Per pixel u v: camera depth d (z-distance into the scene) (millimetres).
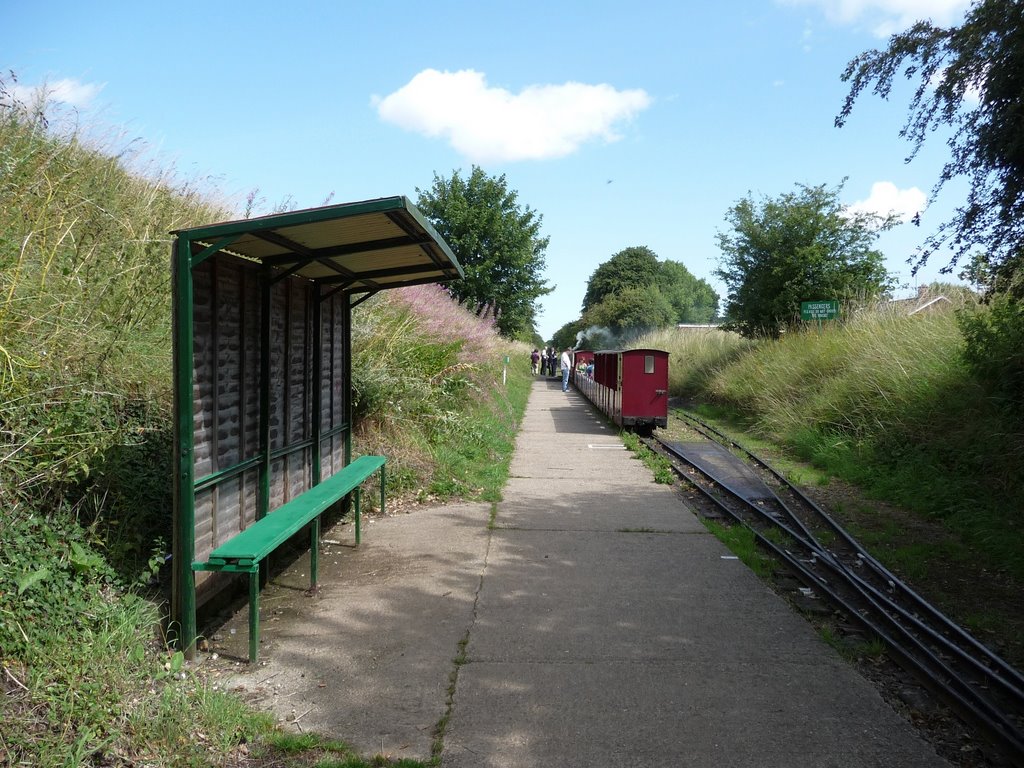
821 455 12359
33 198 6117
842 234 22188
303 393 6660
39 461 4508
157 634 4328
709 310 96812
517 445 14547
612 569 6398
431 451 10539
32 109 7203
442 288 17109
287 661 4406
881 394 12555
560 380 43688
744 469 12188
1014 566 6746
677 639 4859
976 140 7262
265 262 5680
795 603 5668
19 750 3008
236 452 5188
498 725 3680
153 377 6008
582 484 10453
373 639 4766
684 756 3430
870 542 7676
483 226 34812
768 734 3645
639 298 65312
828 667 4465
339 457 7863
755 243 22859
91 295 5898
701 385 25484
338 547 6992
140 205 7961
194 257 4344
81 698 3385
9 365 4590
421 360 12383
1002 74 6828
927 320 13391
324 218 4371
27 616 3738
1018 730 3766
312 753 3400
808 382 15969
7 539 4020
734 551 6996
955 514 8367
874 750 3520
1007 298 9352
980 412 10078
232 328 5109
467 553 6812
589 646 4707
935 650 4992
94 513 4770
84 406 4914
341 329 7867
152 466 5387
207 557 4703
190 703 3648
